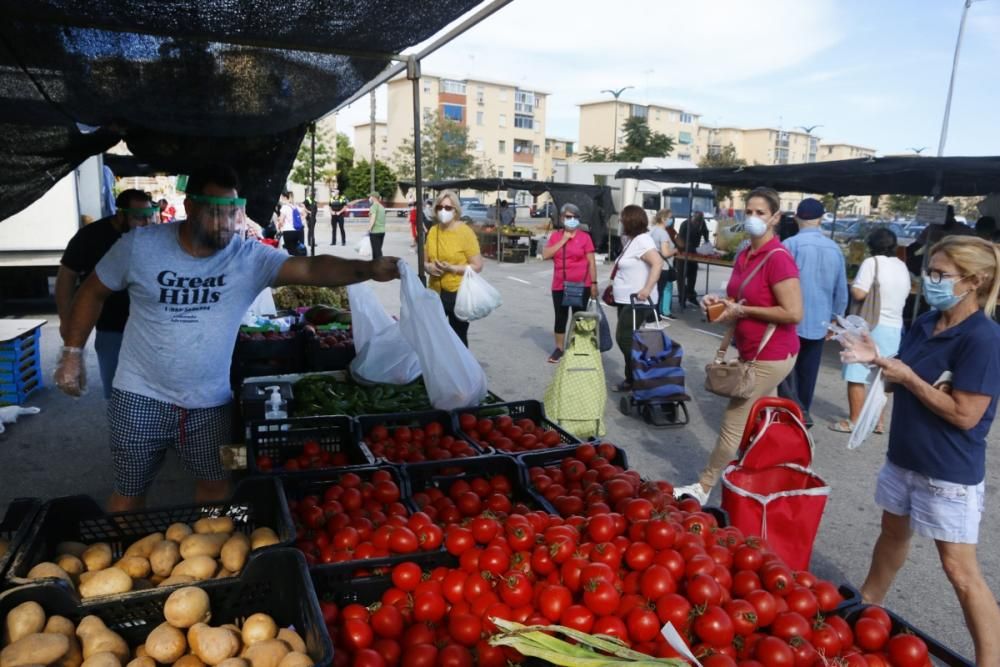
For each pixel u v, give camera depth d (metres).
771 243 4.35
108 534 2.36
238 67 4.12
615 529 2.41
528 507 3.15
